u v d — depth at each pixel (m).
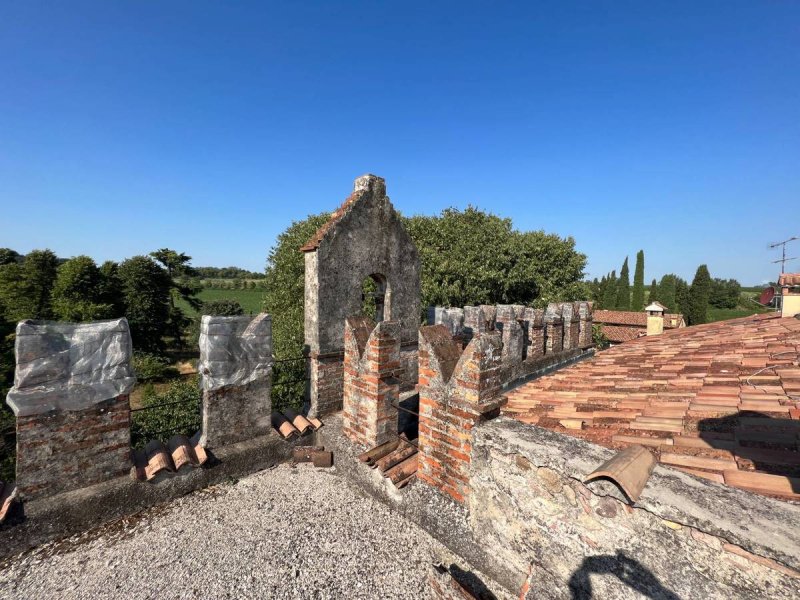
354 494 4.36
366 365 4.63
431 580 3.02
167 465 3.99
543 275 21.34
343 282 5.98
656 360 5.97
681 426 3.20
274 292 21.92
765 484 2.26
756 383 3.96
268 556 3.38
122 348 3.80
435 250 19.56
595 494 2.28
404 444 4.62
